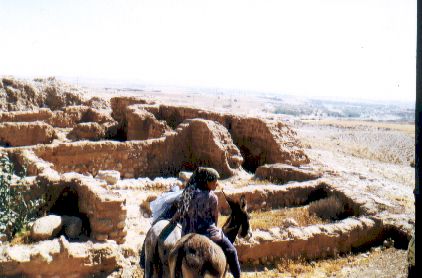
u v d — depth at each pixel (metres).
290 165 20.69
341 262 11.30
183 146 21.88
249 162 22.89
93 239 10.56
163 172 21.08
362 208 14.15
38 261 9.19
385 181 20.39
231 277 9.88
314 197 16.30
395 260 11.20
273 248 11.17
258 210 14.96
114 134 27.41
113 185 15.89
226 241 6.90
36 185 12.34
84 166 19.30
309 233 11.59
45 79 38.41
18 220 11.09
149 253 7.23
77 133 25.92
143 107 27.00
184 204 6.99
